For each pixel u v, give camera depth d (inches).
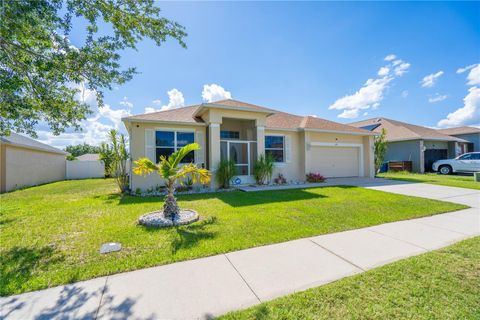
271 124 600.7
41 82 217.6
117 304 101.2
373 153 686.5
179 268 134.5
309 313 93.1
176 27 235.9
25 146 593.9
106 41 218.5
